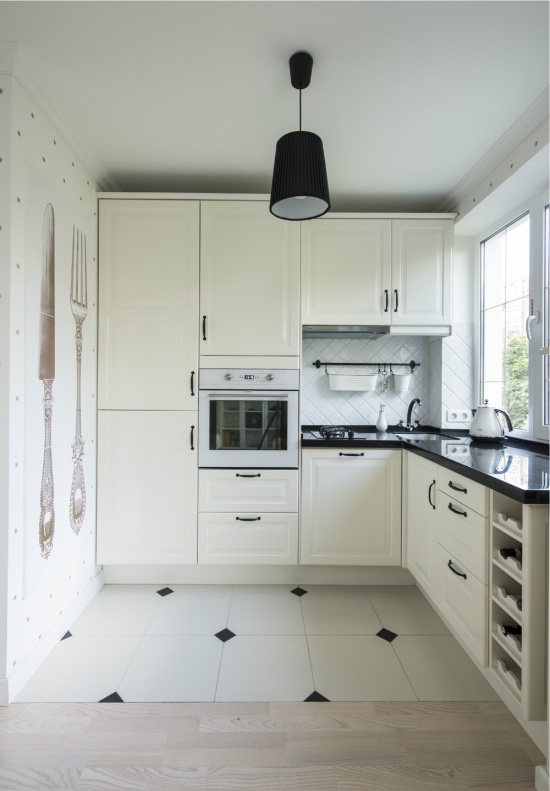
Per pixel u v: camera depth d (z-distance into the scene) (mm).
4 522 1539
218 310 2400
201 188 2562
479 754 1340
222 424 2400
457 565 1747
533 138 1923
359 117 1878
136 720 1466
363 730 1430
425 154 2164
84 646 1888
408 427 2904
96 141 2066
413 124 1926
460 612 1717
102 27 1422
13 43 1490
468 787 1234
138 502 2385
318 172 1476
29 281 1662
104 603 2262
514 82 1661
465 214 2533
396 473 2412
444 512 1880
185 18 1383
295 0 1313
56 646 1886
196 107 1822
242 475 2391
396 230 2561
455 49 1503
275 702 1556
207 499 2395
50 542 1844
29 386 1663
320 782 1245
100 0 1314
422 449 2109
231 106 1815
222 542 2406
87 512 2254
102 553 2371
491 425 2318
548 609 1188
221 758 1316
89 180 2271
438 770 1285
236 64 1576
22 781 1237
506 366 2520
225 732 1417
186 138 2053
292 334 2424
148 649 1868
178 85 1688
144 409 2377
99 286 2367
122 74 1631
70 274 2033
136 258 2377
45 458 1796
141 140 2064
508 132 1976
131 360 2375
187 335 2389
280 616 2145
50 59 1562
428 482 2076
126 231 2377
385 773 1274
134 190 2582
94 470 2338
